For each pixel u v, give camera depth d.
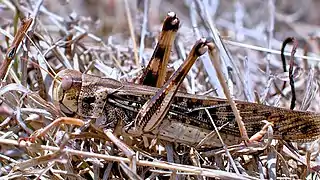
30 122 0.24
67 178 0.23
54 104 0.24
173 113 0.24
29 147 0.23
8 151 0.24
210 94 0.27
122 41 0.31
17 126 0.24
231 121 0.24
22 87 0.24
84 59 0.28
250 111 0.24
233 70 0.27
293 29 0.34
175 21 0.24
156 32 0.30
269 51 0.27
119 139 0.24
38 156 0.23
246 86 0.26
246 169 0.24
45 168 0.23
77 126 0.24
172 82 0.23
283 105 0.27
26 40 0.25
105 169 0.24
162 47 0.24
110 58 0.28
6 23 0.28
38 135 0.23
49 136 0.24
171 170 0.23
